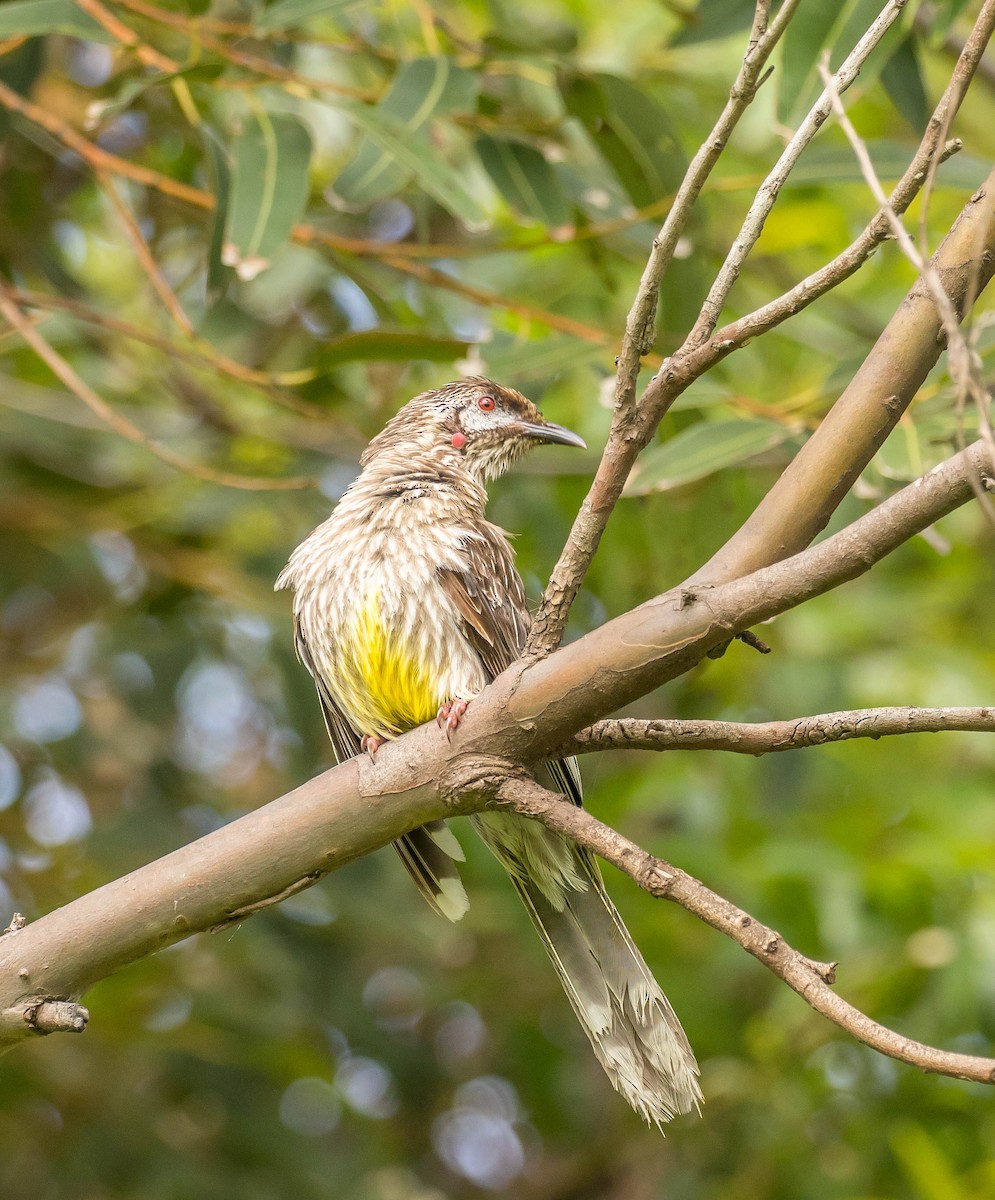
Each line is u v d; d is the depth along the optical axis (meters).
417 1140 14.42
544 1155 14.59
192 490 12.55
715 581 5.64
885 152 8.98
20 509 12.75
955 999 10.52
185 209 12.09
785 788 11.48
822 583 5.33
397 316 10.75
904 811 12.59
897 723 5.21
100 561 13.55
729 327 5.39
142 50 8.62
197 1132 12.23
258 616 12.69
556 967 7.39
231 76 9.30
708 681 12.78
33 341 9.34
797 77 8.27
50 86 12.58
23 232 12.38
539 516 11.95
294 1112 13.38
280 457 12.84
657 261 5.26
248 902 5.94
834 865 11.12
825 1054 11.88
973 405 7.93
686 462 8.49
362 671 8.27
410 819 5.89
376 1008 14.61
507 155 9.62
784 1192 11.46
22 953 5.84
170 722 12.88
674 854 11.49
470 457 9.80
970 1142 10.87
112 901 5.91
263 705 13.43
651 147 9.32
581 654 5.64
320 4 8.54
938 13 8.95
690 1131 12.08
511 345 10.05
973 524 14.03
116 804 13.29
